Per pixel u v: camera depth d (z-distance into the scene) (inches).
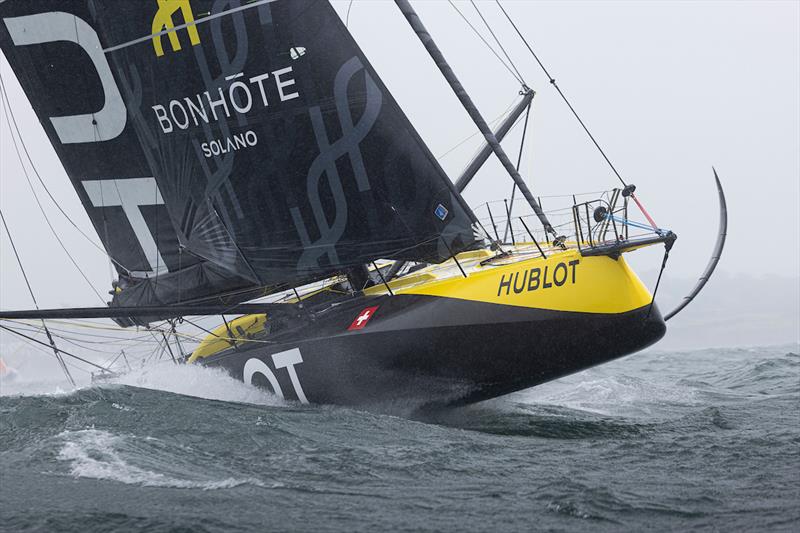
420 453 975.6
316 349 1380.4
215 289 1539.1
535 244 1386.6
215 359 1502.2
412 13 1325.0
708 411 1221.1
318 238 1386.6
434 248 1341.0
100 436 1006.4
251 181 1396.4
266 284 1454.2
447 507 777.6
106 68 1542.8
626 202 1245.1
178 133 1432.1
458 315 1288.1
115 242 1643.7
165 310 1487.5
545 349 1257.4
